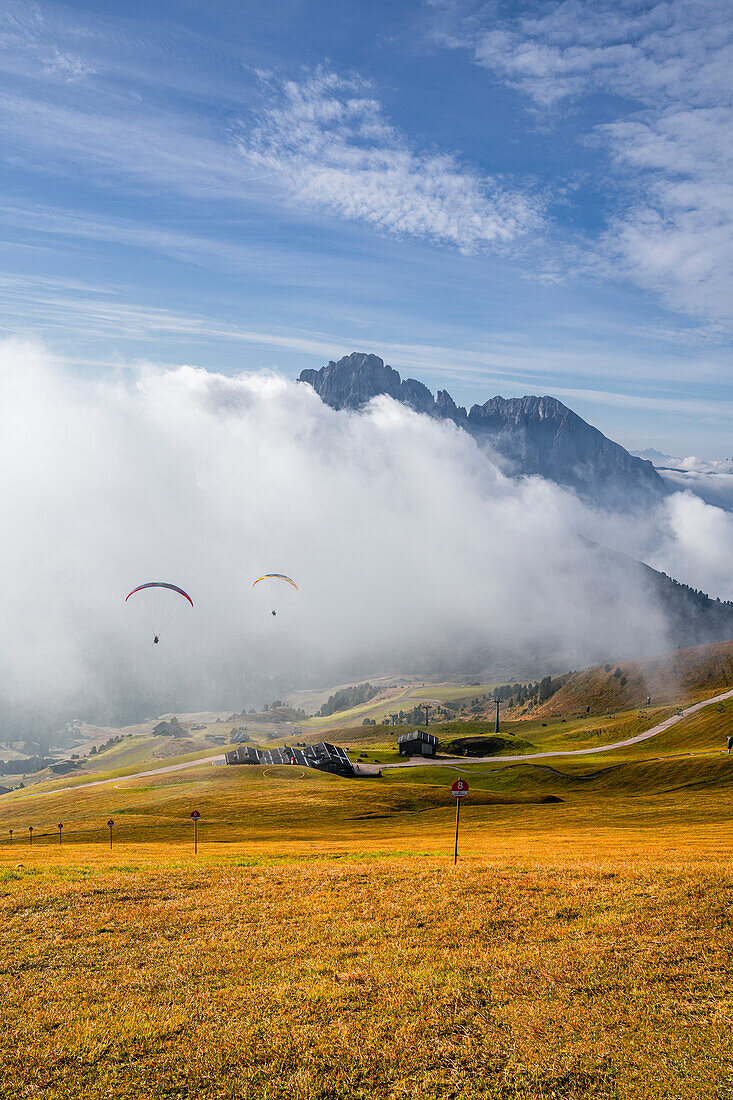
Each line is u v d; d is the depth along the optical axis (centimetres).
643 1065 1755
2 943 2622
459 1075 1756
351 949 2478
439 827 10006
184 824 11069
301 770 17700
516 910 2764
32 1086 1755
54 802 15688
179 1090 1741
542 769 18038
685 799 11506
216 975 2320
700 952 2309
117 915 2912
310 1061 1830
